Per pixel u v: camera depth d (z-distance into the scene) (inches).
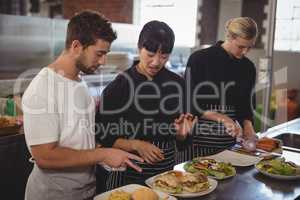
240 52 78.4
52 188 50.9
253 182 56.8
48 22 121.0
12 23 112.1
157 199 47.6
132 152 59.3
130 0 178.5
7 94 104.0
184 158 77.7
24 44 115.2
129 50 152.6
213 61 78.3
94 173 56.1
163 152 64.4
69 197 52.0
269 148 73.1
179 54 162.2
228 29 77.8
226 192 52.7
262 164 62.2
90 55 48.6
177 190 51.0
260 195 52.1
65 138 49.6
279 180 58.1
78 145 50.9
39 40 119.1
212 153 76.6
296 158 69.8
